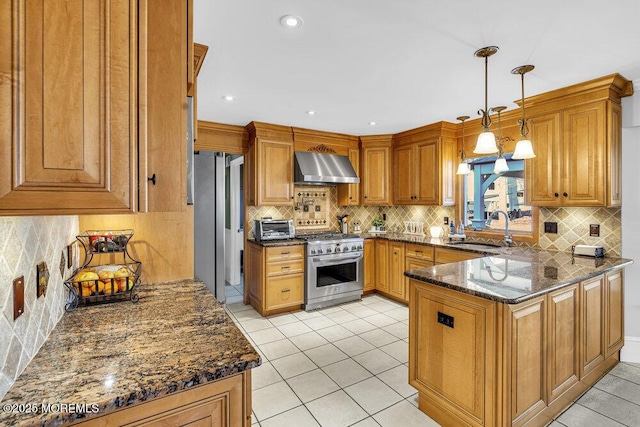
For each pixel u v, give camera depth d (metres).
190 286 1.84
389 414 2.04
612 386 2.33
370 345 3.00
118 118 0.85
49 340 1.14
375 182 4.61
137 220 1.88
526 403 1.75
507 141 3.40
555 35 1.85
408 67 2.28
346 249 4.20
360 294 4.41
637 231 2.66
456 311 1.84
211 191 4.05
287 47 1.99
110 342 1.13
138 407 0.87
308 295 3.93
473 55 2.10
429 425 1.94
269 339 3.13
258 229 4.04
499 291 1.70
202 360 1.00
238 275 5.37
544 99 2.84
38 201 0.77
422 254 3.90
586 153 2.62
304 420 1.98
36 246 1.09
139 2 0.90
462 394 1.81
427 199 4.07
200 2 1.53
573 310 2.09
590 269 2.23
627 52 2.06
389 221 5.06
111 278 1.55
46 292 1.17
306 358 2.75
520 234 3.48
